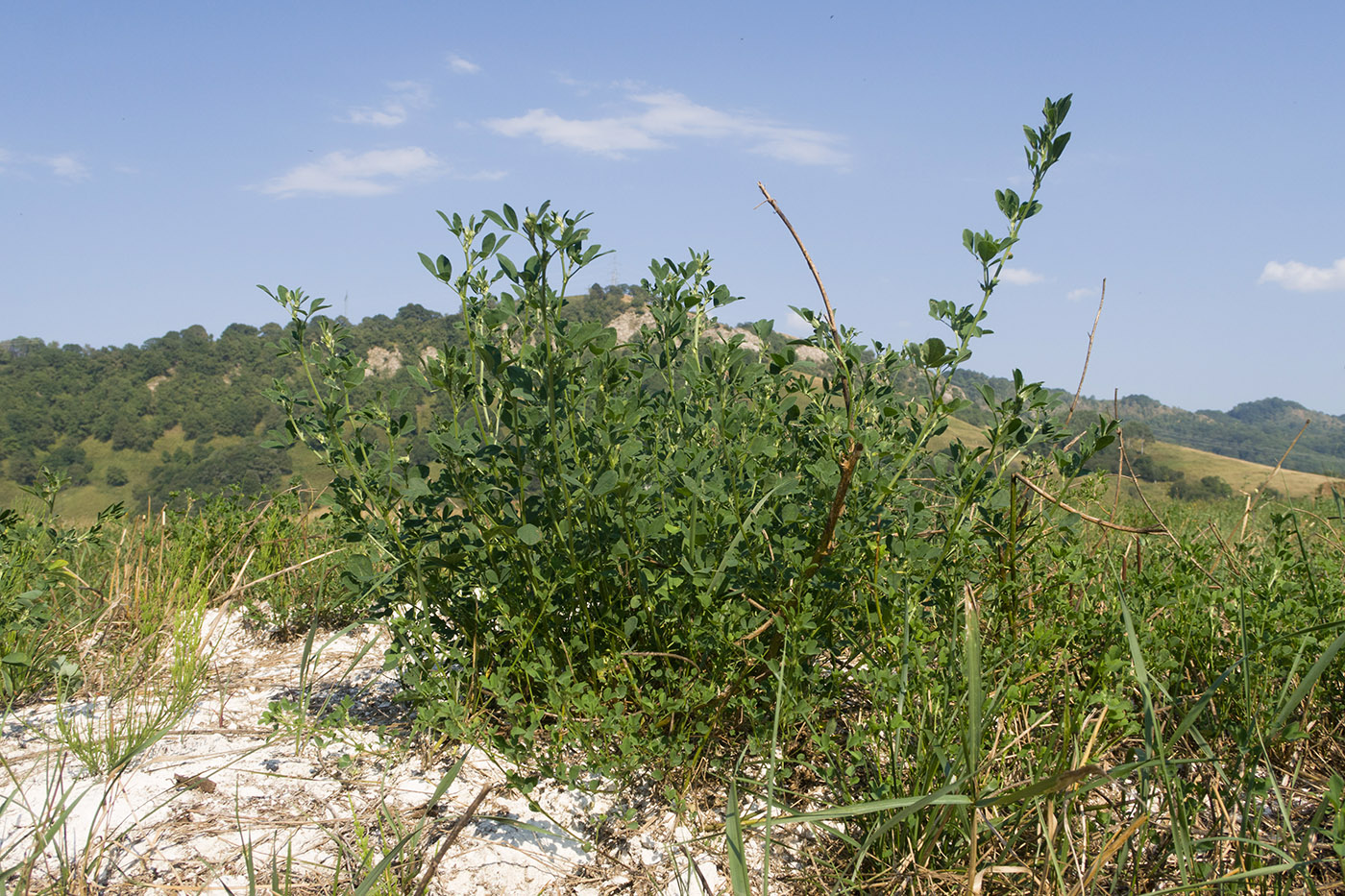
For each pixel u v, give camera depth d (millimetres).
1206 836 2084
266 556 4273
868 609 2492
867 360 2906
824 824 2160
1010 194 2365
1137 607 2709
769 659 2439
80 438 100750
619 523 2561
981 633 2752
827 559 2436
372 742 2629
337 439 2516
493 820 2211
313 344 2568
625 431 2459
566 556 2541
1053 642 2340
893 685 2133
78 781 2311
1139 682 1947
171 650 3420
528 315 2496
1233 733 2277
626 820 2189
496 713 2664
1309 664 2498
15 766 2402
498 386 2443
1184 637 2561
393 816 2201
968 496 2465
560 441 2477
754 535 2520
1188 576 2822
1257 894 1859
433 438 2367
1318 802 2275
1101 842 2068
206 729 2709
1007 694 2150
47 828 2057
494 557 2605
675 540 2652
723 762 2463
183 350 116188
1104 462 3094
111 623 3521
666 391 3076
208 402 106000
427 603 2594
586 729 2428
